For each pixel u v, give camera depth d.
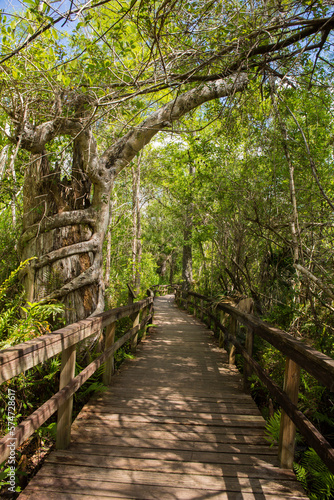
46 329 4.34
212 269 10.15
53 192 5.65
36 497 2.36
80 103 4.77
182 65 3.74
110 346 4.55
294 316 5.57
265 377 3.35
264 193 6.26
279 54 3.90
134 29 3.71
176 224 20.69
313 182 5.54
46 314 4.50
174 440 3.18
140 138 5.93
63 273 5.43
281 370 4.95
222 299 7.24
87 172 5.64
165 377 5.04
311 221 5.23
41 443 3.63
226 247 9.06
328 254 5.33
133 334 6.40
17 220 6.95
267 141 5.46
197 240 12.67
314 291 5.26
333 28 3.09
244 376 4.42
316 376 2.26
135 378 4.98
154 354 6.47
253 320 4.08
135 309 6.05
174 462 2.82
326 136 5.81
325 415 4.18
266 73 4.03
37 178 5.56
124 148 6.00
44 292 5.36
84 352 5.35
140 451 2.97
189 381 4.88
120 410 3.82
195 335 8.58
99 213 5.79
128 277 14.16
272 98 4.21
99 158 5.98
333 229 5.66
